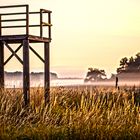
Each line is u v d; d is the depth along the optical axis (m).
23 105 26.17
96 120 22.78
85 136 20.88
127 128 22.05
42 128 21.91
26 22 28.22
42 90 28.27
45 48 31.16
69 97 30.23
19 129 22.19
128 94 31.41
